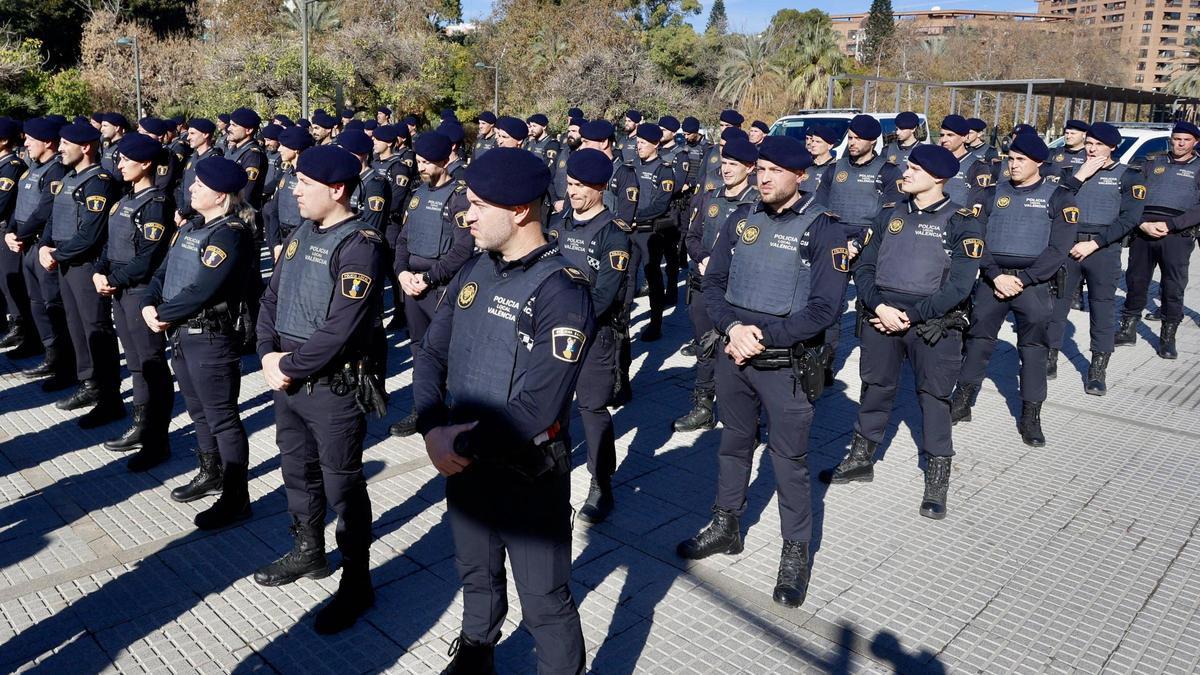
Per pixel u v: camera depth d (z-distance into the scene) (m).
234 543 4.02
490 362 2.46
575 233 4.28
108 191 5.09
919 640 3.34
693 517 4.38
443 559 3.90
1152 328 8.52
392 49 36.84
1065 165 9.73
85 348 5.58
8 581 3.65
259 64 31.75
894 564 3.92
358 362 3.30
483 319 2.50
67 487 4.58
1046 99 60.88
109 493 4.52
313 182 3.25
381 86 36.06
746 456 3.88
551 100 45.19
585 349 2.42
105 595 3.56
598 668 3.13
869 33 87.75
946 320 4.23
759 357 3.55
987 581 3.79
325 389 3.24
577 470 4.96
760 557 3.99
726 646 3.28
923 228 4.30
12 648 3.19
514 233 2.49
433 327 2.76
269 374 3.24
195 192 3.90
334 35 37.31
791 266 3.55
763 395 3.59
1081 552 4.06
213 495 4.52
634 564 3.89
